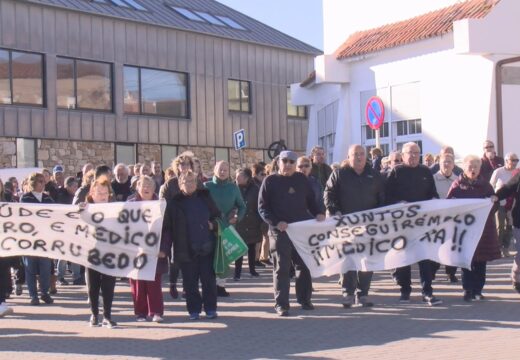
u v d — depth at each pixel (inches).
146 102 1352.1
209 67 1455.5
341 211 489.4
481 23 821.2
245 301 534.6
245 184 662.5
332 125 1102.4
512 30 837.8
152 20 1350.9
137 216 461.7
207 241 462.9
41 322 475.2
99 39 1270.9
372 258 489.7
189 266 466.6
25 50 1171.3
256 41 1536.7
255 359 359.3
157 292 465.7
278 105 1593.3
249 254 678.5
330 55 995.9
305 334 414.6
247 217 660.7
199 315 474.0
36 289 551.8
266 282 636.7
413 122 917.2
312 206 489.1
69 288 639.1
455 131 869.2
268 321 456.1
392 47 925.2
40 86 1196.5
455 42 827.4
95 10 1259.8
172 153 1398.9
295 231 477.7
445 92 877.8
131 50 1318.9
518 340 382.9
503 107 846.5
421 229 492.1
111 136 1290.6
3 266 502.9
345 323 442.6
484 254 495.5
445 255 493.0
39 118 1191.6
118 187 641.6
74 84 1240.2
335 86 1078.4
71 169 1236.5
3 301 505.4
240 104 1524.4
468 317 448.1
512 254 751.1
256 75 1546.5
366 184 489.7
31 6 1178.6
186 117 1422.2
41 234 472.7
